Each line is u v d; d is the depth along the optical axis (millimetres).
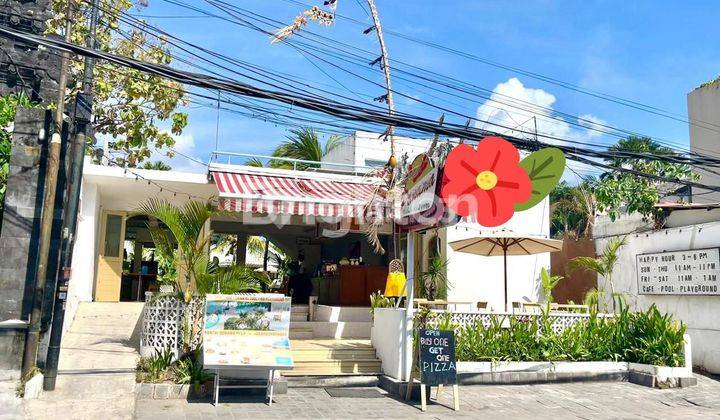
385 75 15531
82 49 8008
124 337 12359
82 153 9727
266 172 14641
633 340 13312
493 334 12609
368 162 21781
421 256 17875
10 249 9156
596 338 13250
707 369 14148
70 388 9117
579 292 18953
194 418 8570
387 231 17250
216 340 9570
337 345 12922
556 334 13258
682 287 14766
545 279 15070
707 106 20453
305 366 11805
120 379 9586
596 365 12820
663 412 10359
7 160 10789
